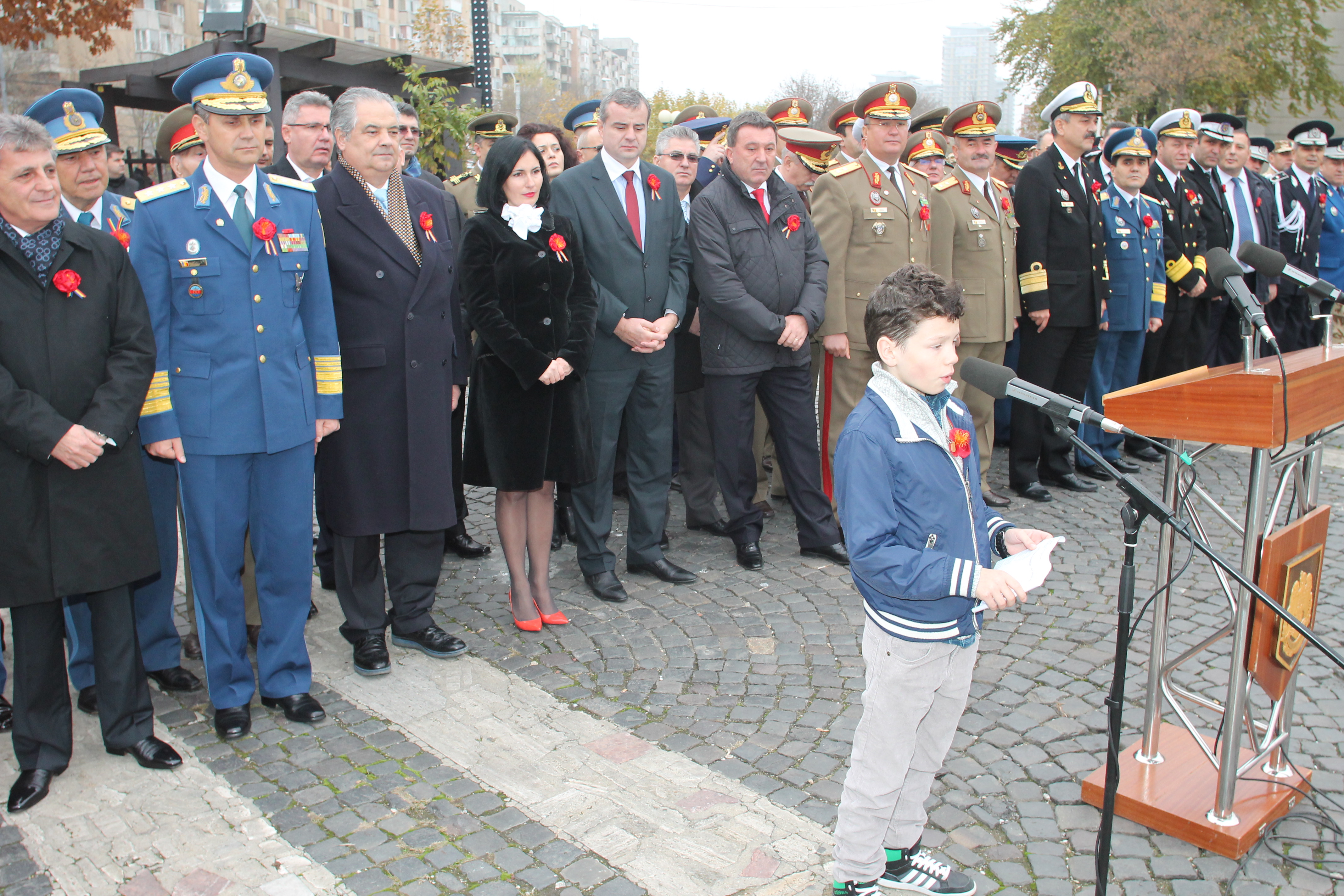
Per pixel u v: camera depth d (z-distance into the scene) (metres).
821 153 6.00
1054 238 6.02
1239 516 5.75
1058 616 4.38
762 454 6.01
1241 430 2.49
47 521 2.98
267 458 3.46
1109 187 6.45
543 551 4.34
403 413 3.81
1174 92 19.84
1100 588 4.68
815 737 3.40
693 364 5.38
